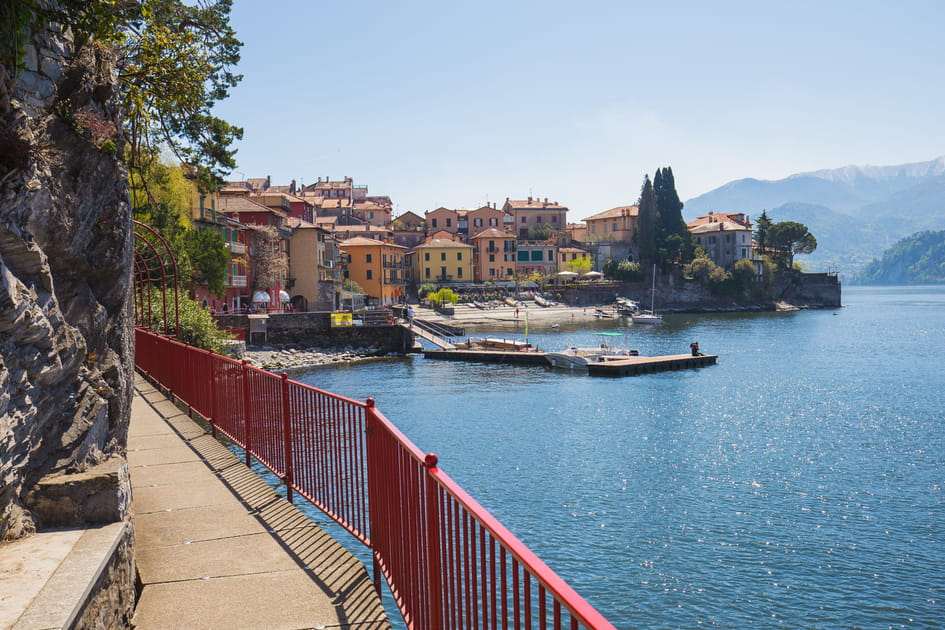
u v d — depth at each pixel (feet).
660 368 189.78
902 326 360.69
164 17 42.68
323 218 477.77
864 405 132.36
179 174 168.45
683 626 45.68
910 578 52.54
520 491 75.05
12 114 15.83
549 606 44.09
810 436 103.86
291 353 202.90
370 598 17.60
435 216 546.67
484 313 418.72
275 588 18.37
